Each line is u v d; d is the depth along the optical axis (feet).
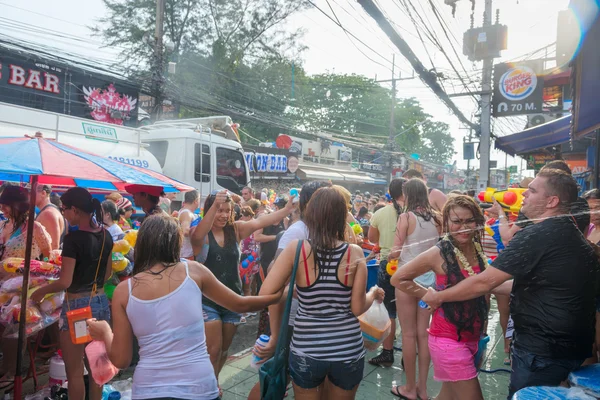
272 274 7.13
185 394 5.83
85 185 11.24
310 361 6.77
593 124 10.46
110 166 8.82
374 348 8.66
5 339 10.69
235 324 10.09
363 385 11.54
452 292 6.81
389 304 12.48
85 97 39.47
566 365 6.16
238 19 76.07
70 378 9.13
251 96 78.18
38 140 8.58
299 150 79.87
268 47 80.43
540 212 6.23
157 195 12.14
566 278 5.94
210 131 27.91
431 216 10.19
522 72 33.47
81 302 9.39
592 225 8.82
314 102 130.41
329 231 6.91
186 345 6.06
